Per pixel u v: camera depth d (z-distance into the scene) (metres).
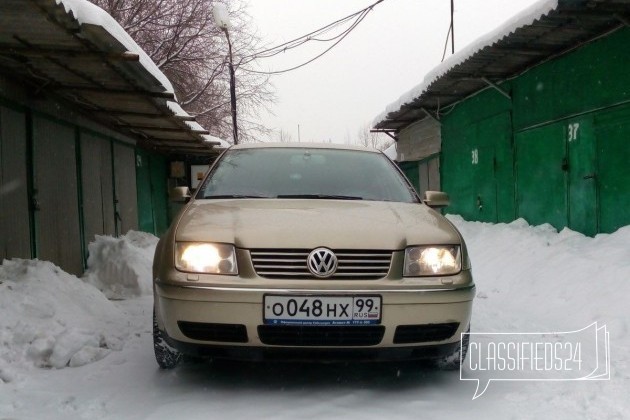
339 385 3.20
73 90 6.15
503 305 5.89
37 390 3.15
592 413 2.81
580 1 5.60
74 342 3.82
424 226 3.25
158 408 2.83
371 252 2.96
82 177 7.52
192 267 2.94
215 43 18.52
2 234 5.23
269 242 2.92
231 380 3.28
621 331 4.40
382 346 2.92
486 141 10.21
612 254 5.91
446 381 3.31
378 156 4.56
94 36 4.38
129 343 4.14
